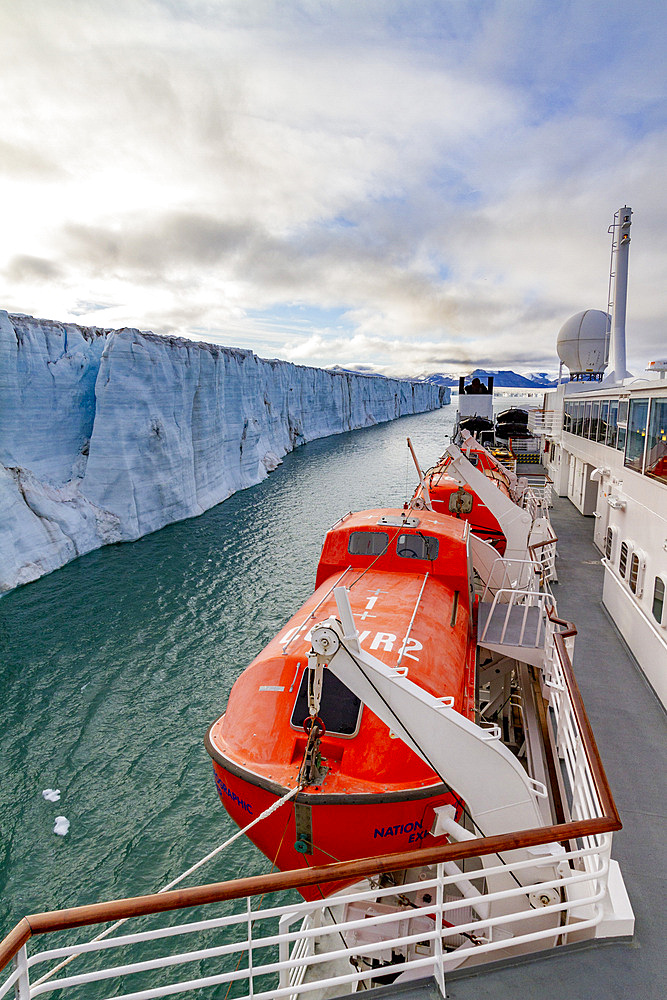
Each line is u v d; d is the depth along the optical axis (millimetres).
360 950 3139
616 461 10492
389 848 4406
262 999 2971
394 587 6297
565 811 5445
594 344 22281
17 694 14469
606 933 3633
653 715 6727
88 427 28781
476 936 4824
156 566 23438
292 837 4457
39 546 22203
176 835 10273
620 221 18812
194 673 15500
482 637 6484
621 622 8828
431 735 3734
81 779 11641
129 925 8773
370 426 103000
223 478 37938
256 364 48844
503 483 13781
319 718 4250
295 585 21703
